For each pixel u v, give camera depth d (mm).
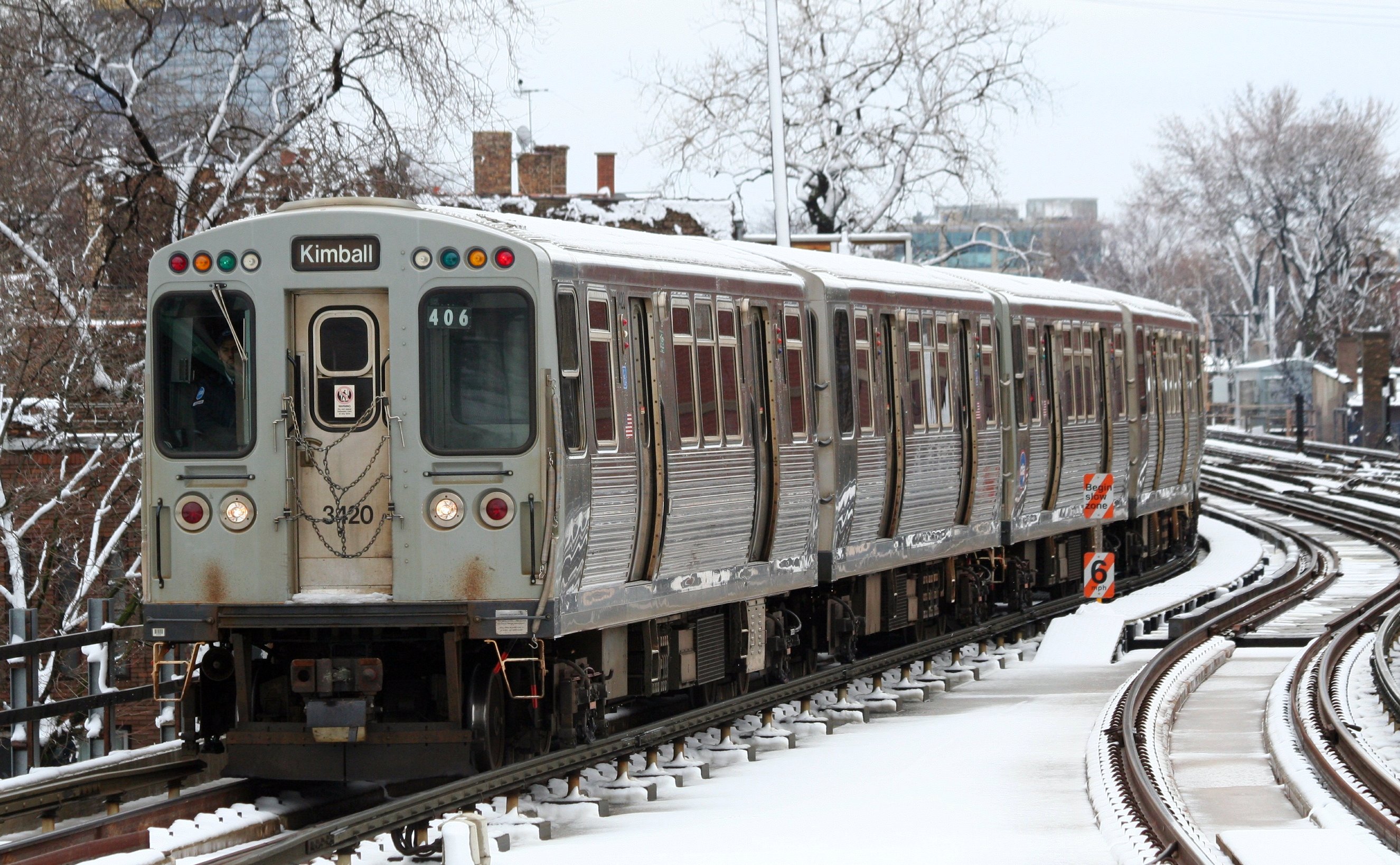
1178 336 69188
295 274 26922
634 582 30109
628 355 29688
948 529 45406
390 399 26781
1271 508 101250
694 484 31891
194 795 26062
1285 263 194875
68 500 51656
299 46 51719
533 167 110062
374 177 52312
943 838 23141
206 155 52781
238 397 27125
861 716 36625
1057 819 24469
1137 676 37281
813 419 37688
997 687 41281
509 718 28219
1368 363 159750
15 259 52375
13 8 50406
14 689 31328
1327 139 190625
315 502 27094
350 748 26672
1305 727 30391
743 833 23969
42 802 25125
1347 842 22125
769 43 72375
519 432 26562
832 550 38438
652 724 30547
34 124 51094
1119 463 60094
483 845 20391
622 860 22125
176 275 27297
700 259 33438
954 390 45562
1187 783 27719
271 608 26953
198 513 27188
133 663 53562
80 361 50125
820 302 38156
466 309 26734
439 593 26594
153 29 52156
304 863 20969
